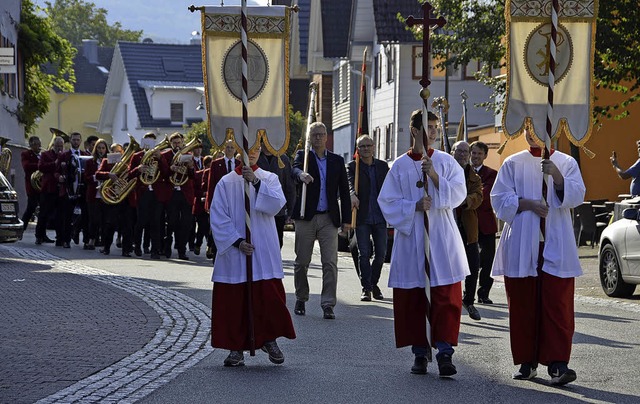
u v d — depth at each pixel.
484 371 11.27
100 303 15.95
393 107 48.34
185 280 19.72
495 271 11.09
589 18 11.45
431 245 11.13
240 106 12.33
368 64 53.91
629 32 27.38
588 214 28.78
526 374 10.84
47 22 45.84
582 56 11.48
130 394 9.91
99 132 88.94
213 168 20.16
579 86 11.48
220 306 11.43
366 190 17.20
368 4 51.78
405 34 46.59
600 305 17.12
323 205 15.41
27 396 9.64
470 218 15.48
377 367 11.46
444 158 11.42
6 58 23.64
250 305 11.36
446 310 10.98
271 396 9.91
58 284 18.27
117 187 25.17
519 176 11.12
